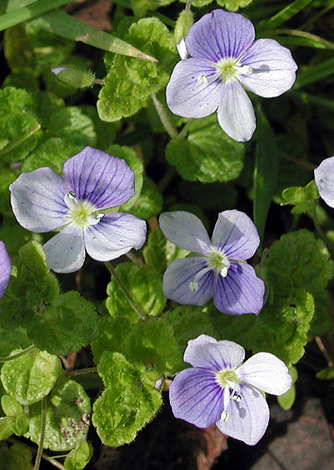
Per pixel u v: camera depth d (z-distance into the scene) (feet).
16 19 0.31
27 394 0.28
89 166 0.27
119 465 0.32
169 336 0.28
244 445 0.33
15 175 0.33
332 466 0.32
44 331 0.27
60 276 0.33
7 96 0.32
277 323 0.30
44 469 0.31
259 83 0.29
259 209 0.32
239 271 0.29
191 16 0.30
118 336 0.29
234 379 0.28
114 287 0.30
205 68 0.29
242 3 0.31
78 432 0.29
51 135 0.33
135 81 0.31
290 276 0.30
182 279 0.29
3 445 0.30
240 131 0.29
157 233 0.33
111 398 0.28
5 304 0.27
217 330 0.31
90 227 0.28
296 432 0.33
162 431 0.32
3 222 0.33
